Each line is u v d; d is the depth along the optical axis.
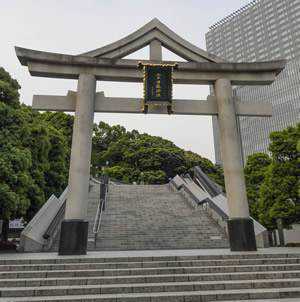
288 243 18.20
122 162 48.28
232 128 12.87
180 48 13.95
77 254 10.63
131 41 13.62
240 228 11.57
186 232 15.99
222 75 13.77
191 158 48.06
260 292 7.11
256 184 25.77
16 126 14.97
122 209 19.88
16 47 12.38
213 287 7.50
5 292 7.07
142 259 8.96
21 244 13.13
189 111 13.38
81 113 12.27
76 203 11.20
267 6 82.50
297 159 17.47
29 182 14.23
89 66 13.08
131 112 13.14
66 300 6.64
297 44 72.19
